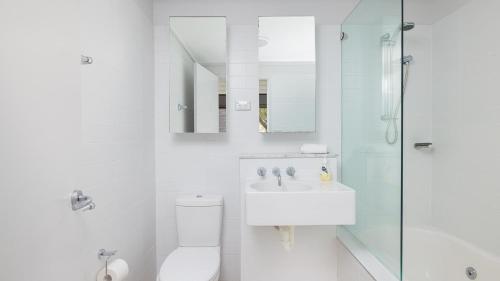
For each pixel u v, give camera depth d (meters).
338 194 1.46
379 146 1.38
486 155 1.60
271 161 1.86
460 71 1.79
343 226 1.86
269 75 2.00
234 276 2.08
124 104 1.57
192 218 1.93
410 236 1.86
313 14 2.07
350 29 1.82
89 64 1.21
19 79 0.67
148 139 1.95
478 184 1.65
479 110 1.65
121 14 1.53
